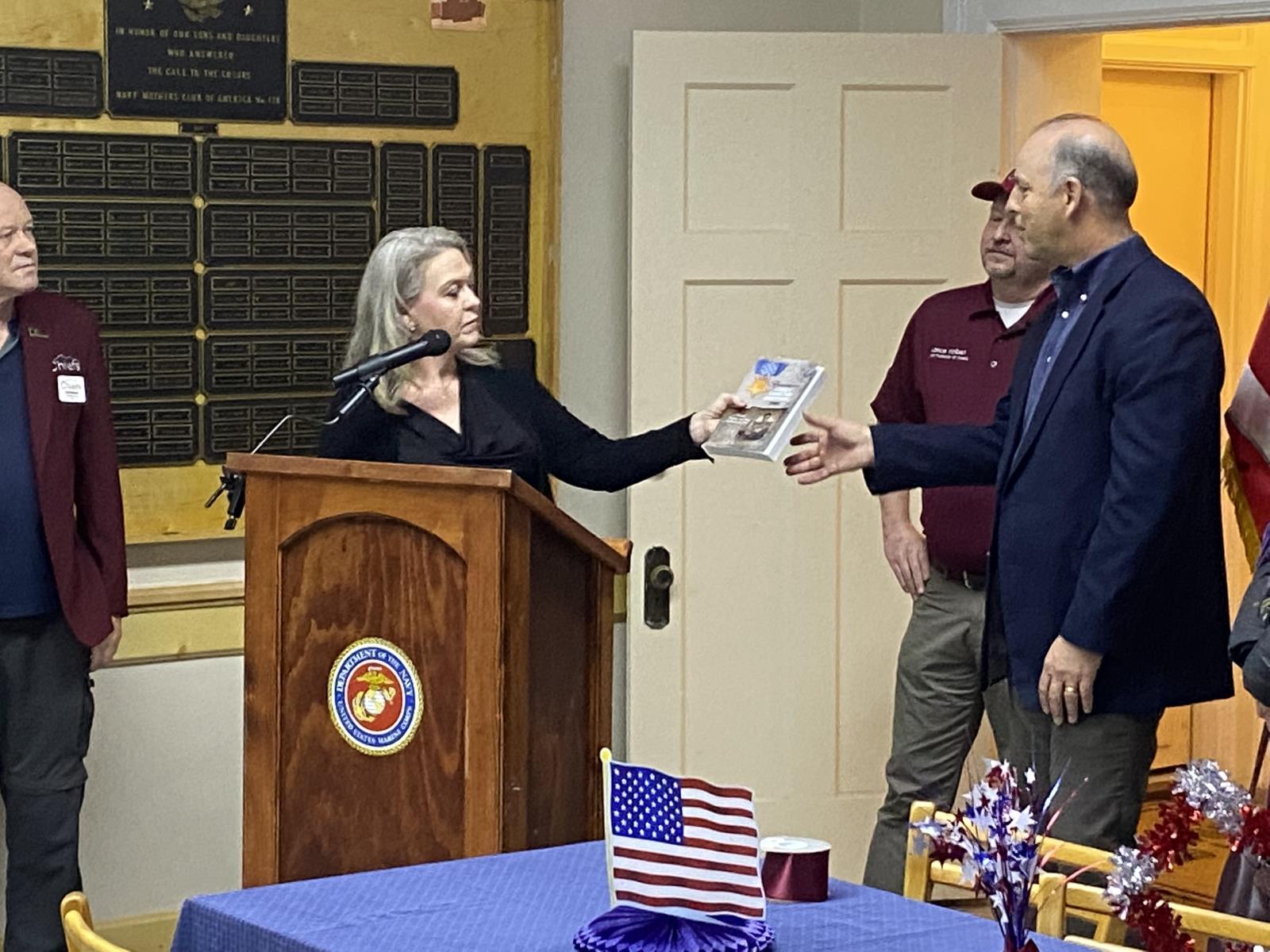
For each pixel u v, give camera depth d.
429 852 2.85
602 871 2.38
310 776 2.92
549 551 2.92
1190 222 6.07
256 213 4.27
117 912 4.28
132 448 4.18
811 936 2.12
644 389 4.66
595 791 3.06
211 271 4.23
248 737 2.94
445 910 2.20
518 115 4.57
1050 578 3.29
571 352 4.77
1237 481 3.69
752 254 4.70
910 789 4.25
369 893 2.27
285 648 2.91
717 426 3.34
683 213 4.66
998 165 4.86
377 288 3.32
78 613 3.78
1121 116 5.91
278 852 2.93
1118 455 3.18
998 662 3.47
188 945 2.24
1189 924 2.21
